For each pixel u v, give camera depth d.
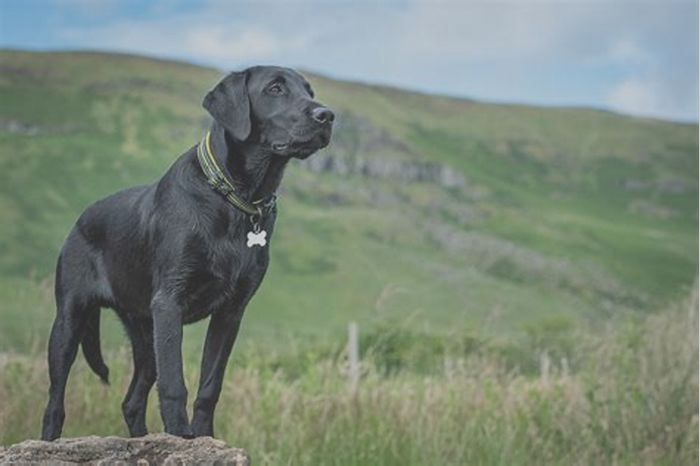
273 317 69.06
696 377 11.12
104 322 10.86
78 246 6.61
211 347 6.16
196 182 5.96
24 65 123.31
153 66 129.62
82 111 114.00
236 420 10.16
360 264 84.12
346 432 10.16
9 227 85.44
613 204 115.56
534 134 135.00
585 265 90.06
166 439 5.11
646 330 11.92
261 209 6.03
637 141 136.00
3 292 19.80
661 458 10.13
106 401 10.13
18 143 103.00
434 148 123.88
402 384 11.58
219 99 6.01
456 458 9.91
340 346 13.02
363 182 109.94
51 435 6.54
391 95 139.50
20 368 10.23
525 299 69.75
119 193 6.58
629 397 10.77
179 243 5.91
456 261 89.94
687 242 103.62
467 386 11.31
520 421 10.65
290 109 5.93
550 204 113.69
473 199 111.31
